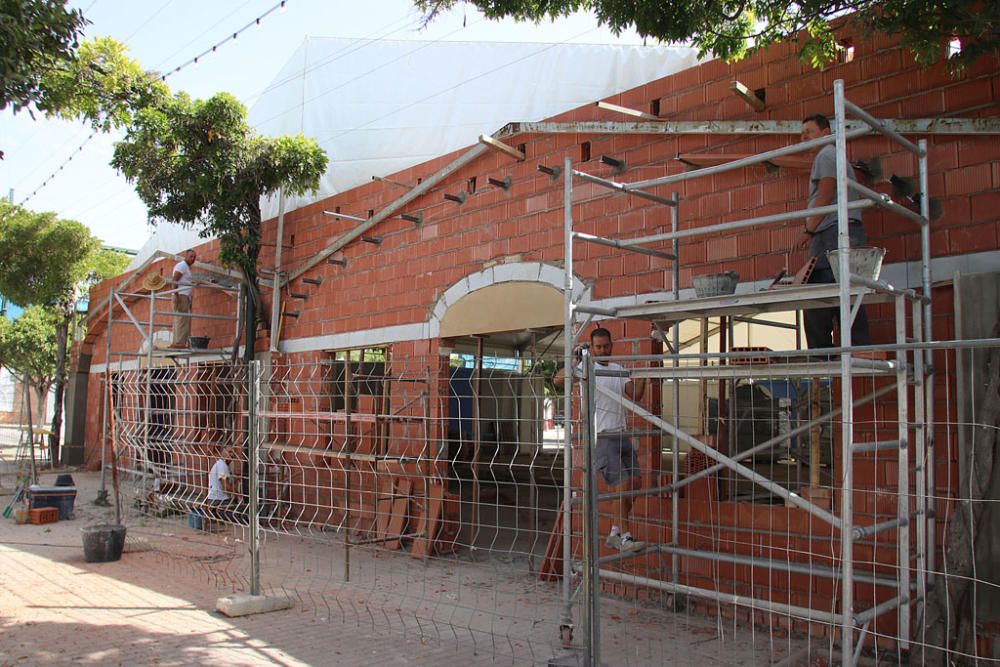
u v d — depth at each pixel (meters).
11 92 6.57
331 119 14.72
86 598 7.32
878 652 5.48
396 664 5.48
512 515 11.48
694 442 5.43
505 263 9.05
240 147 12.11
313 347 11.97
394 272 10.63
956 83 5.76
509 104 13.11
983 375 5.21
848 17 6.15
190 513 10.98
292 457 11.95
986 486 5.09
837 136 4.72
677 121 7.36
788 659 5.34
